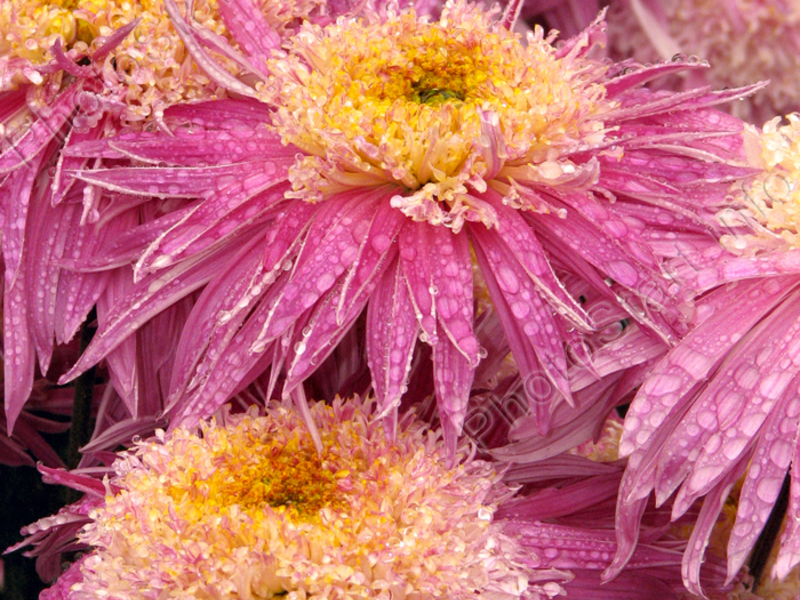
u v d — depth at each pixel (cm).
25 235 39
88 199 39
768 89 38
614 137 39
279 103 39
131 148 39
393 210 38
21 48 39
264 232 39
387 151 38
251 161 39
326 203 39
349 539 37
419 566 37
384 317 38
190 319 39
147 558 38
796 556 37
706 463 37
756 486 37
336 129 38
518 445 39
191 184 39
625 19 38
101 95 39
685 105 39
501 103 39
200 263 39
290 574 37
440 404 38
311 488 38
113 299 39
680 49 38
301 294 37
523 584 38
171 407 39
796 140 39
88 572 38
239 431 39
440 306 37
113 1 39
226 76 39
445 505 39
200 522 38
